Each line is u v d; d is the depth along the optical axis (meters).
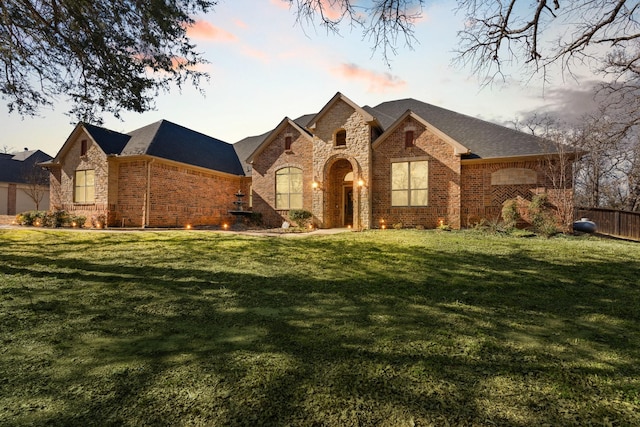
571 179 13.73
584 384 2.73
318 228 17.58
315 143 17.95
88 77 8.27
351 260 8.52
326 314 4.60
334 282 6.45
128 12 7.38
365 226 16.58
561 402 2.46
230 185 22.77
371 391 2.58
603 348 3.48
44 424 2.17
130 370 2.91
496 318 4.45
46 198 33.31
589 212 15.38
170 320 4.30
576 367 3.03
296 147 19.12
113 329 3.96
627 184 20.67
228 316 4.48
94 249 9.49
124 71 7.94
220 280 6.49
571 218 13.53
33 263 7.59
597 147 12.10
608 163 19.58
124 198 17.48
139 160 17.12
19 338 3.65
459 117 18.31
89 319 4.29
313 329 4.00
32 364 3.03
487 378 2.80
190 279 6.52
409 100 21.33
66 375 2.83
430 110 19.67
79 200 18.55
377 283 6.38
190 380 2.73
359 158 16.91
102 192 17.48
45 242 10.49
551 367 3.02
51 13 7.31
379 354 3.27
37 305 4.80
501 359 3.19
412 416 2.25
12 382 2.71
